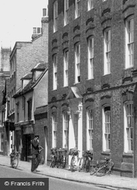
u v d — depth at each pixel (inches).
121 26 1015.0
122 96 1002.7
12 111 2233.0
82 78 1220.5
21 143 1939.0
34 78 1835.6
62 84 1375.5
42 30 2167.8
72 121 1289.4
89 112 1184.8
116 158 1023.6
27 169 1305.4
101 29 1109.7
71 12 1315.2
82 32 1226.6
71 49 1306.6
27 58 2150.6
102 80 1101.1
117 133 1022.4
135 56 954.7
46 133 1573.6
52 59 1470.2
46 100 1758.1
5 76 2856.8
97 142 1119.6
